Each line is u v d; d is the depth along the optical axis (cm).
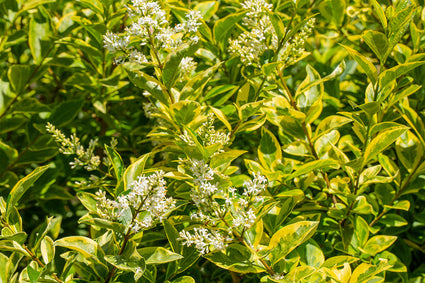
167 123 104
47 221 99
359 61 96
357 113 103
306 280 95
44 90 132
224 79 114
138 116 127
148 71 115
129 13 92
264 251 95
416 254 117
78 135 126
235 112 106
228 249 95
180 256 93
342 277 94
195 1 125
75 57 121
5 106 118
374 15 120
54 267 95
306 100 105
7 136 129
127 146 122
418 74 110
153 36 93
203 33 111
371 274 94
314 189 114
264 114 102
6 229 94
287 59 102
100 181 105
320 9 119
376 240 103
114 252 94
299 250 99
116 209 94
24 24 129
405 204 103
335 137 106
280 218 100
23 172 128
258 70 106
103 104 116
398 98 101
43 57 119
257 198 92
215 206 92
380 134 96
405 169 110
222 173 99
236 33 117
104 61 115
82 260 96
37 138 118
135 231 91
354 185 101
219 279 119
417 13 112
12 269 97
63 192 119
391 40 95
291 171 105
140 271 90
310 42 130
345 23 122
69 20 122
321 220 106
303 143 105
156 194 90
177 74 94
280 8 107
